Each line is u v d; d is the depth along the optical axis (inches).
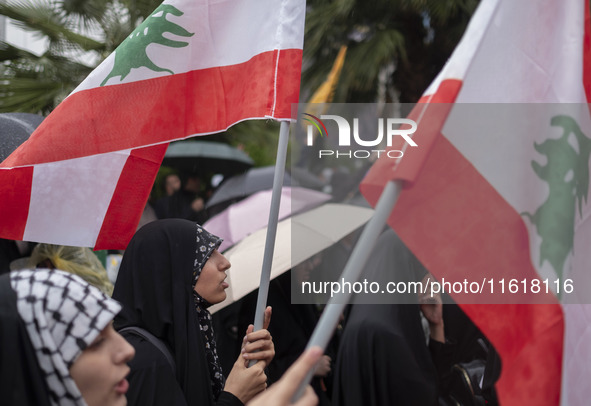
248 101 84.7
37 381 50.3
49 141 84.2
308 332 130.7
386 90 350.9
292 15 84.0
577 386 60.9
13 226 88.0
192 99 87.5
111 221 91.3
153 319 79.7
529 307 57.9
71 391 50.8
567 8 62.5
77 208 90.0
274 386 46.1
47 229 89.1
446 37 343.6
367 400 93.9
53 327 51.6
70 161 89.4
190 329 80.6
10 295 51.0
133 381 74.0
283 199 154.6
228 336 138.4
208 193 341.4
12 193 87.6
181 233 83.6
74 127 85.0
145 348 77.0
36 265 111.0
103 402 53.5
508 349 58.0
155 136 86.5
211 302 84.4
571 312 61.4
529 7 62.7
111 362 54.2
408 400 92.8
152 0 323.0
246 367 83.0
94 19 332.8
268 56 84.3
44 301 51.5
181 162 331.3
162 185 366.3
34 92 305.9
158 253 82.0
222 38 87.8
